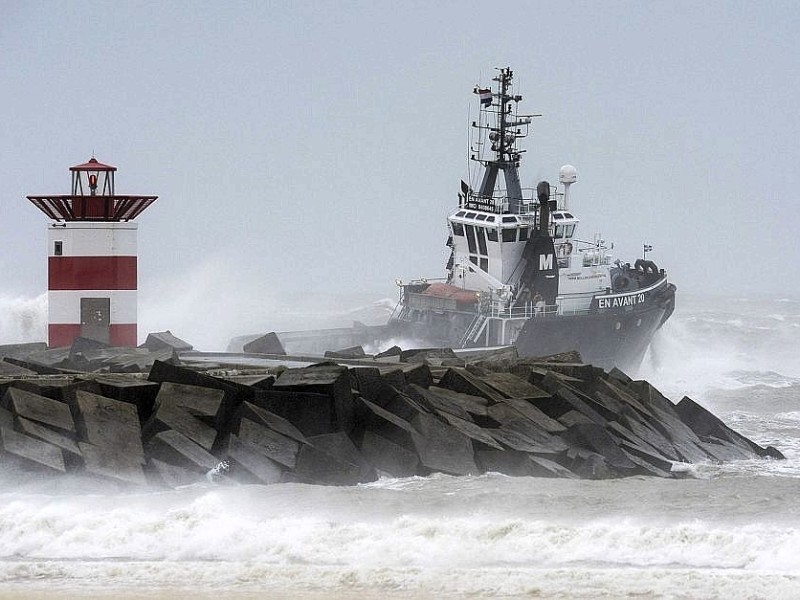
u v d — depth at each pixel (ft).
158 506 261.85
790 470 352.49
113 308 425.69
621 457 340.39
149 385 313.73
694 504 276.00
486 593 210.79
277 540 238.27
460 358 442.91
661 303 645.92
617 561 229.45
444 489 285.84
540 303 591.37
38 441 282.56
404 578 217.77
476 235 607.78
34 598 207.00
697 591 210.79
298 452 298.35
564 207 631.56
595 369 398.42
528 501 273.95
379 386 327.67
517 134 631.15
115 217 426.51
